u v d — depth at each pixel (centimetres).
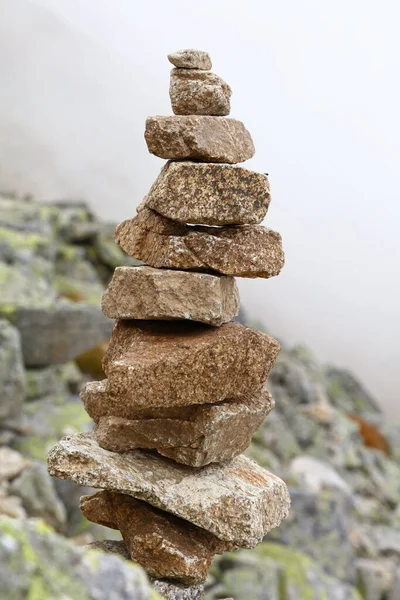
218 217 137
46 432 391
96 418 145
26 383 432
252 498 138
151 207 139
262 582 370
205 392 136
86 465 138
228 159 139
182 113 141
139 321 145
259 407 145
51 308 461
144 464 141
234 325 142
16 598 95
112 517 146
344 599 412
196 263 137
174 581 141
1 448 354
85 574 101
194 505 137
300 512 475
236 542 137
